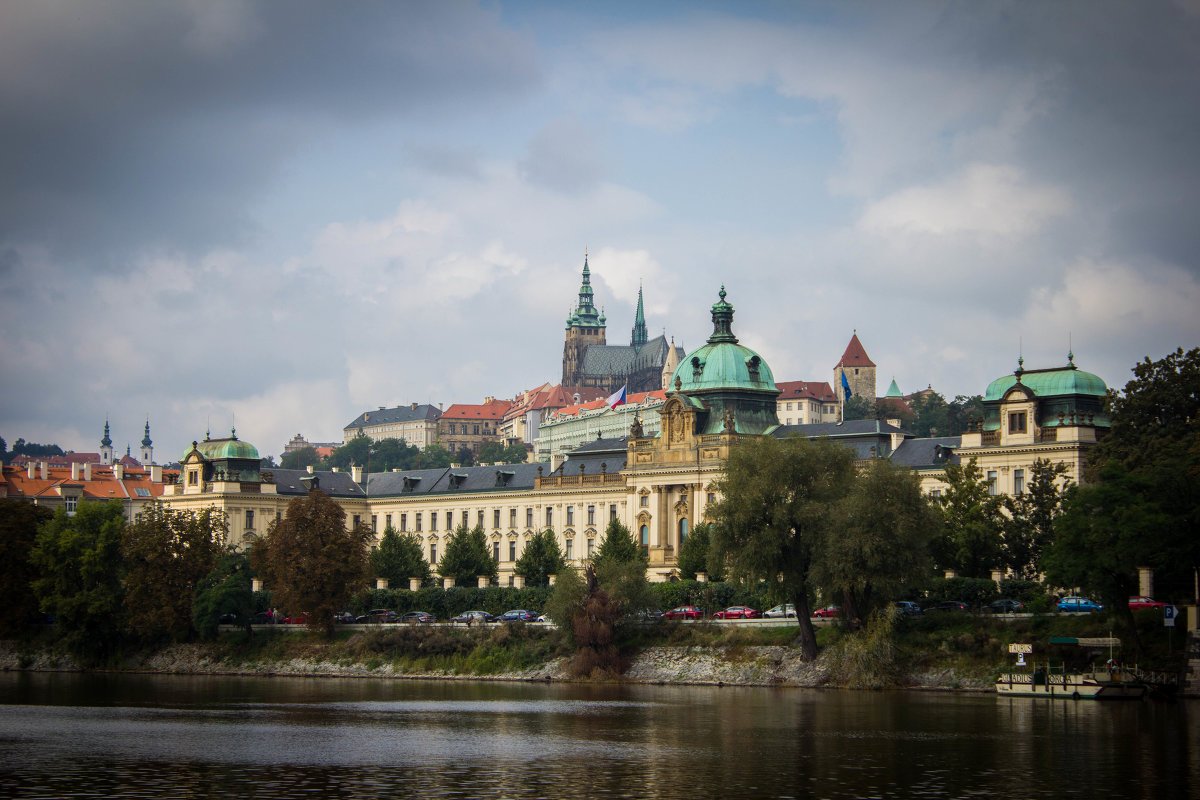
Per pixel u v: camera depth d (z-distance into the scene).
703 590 193.50
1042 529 182.62
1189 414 175.75
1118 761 109.12
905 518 158.38
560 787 101.31
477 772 107.44
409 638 199.62
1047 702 144.25
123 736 128.62
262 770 108.69
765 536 164.75
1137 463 169.62
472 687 177.00
